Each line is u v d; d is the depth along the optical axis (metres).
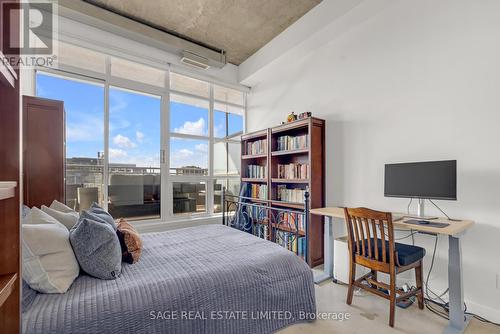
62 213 1.86
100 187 3.22
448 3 2.20
